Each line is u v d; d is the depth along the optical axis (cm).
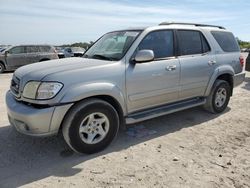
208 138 457
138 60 412
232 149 414
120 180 325
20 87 377
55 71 367
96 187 311
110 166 359
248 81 1078
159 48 464
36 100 353
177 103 513
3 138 448
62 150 406
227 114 595
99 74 384
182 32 507
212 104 576
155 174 338
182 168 354
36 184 317
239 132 486
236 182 322
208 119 558
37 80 356
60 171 346
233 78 605
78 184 317
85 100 377
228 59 589
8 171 345
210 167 357
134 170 348
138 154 394
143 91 436
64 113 356
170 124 525
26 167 356
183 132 484
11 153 395
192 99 543
